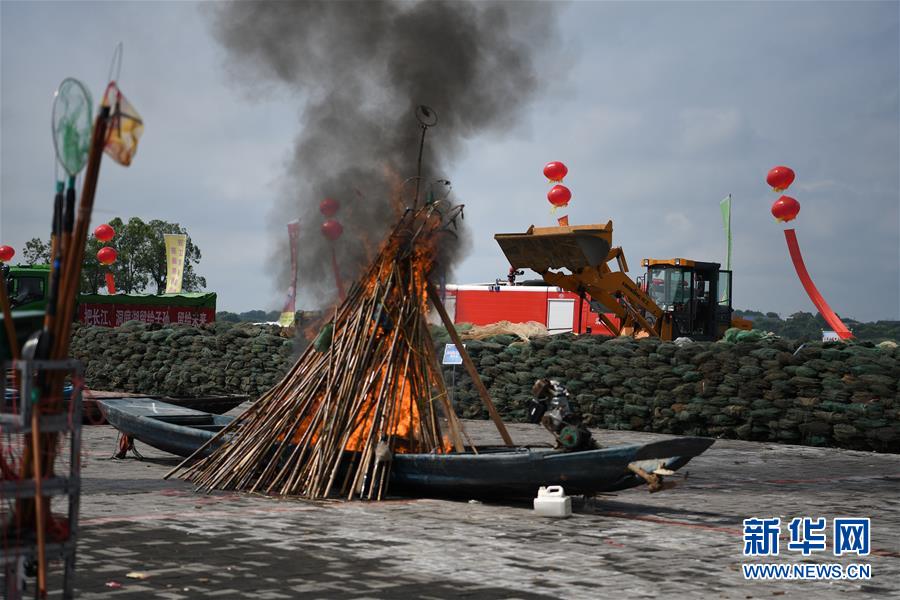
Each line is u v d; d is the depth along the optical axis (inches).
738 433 770.2
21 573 190.4
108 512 374.0
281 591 254.2
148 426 532.7
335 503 415.2
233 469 450.0
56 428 185.8
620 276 1005.2
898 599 273.0
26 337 205.6
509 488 412.2
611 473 383.2
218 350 1154.7
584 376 865.5
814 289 938.7
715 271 1109.7
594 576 285.1
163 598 242.7
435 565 293.6
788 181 926.4
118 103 184.2
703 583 281.9
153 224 2320.4
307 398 452.4
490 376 936.9
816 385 734.5
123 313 1396.4
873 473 576.1
